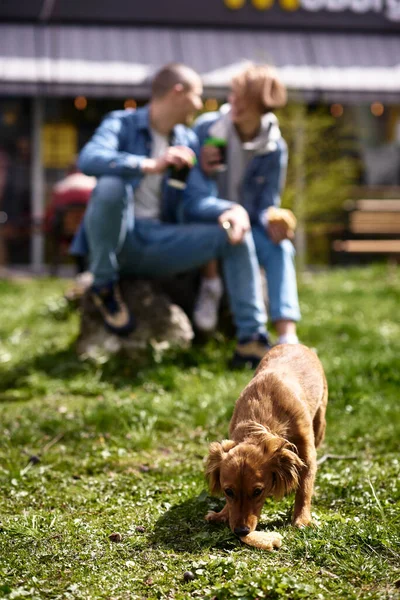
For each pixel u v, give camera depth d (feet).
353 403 22.90
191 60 59.06
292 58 60.44
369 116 64.18
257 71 26.81
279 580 12.34
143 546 14.12
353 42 62.34
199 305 30.01
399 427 20.95
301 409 15.25
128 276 29.48
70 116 61.52
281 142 28.30
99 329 28.68
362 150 64.13
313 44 61.57
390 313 37.93
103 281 27.48
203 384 24.93
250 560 13.37
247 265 26.63
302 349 17.62
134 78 56.95
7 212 60.95
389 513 15.56
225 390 24.02
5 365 28.37
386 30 63.21
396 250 61.77
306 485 15.07
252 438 14.25
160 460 19.10
